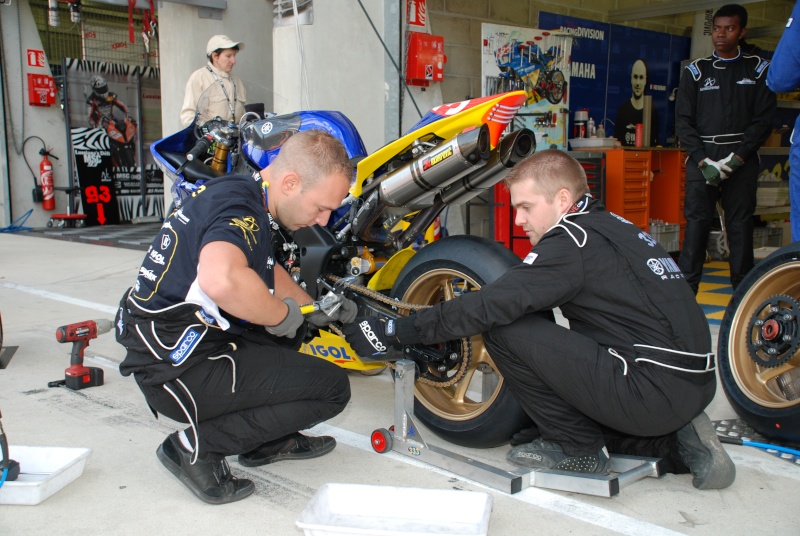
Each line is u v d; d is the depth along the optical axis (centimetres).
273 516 216
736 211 467
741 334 280
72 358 333
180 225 205
